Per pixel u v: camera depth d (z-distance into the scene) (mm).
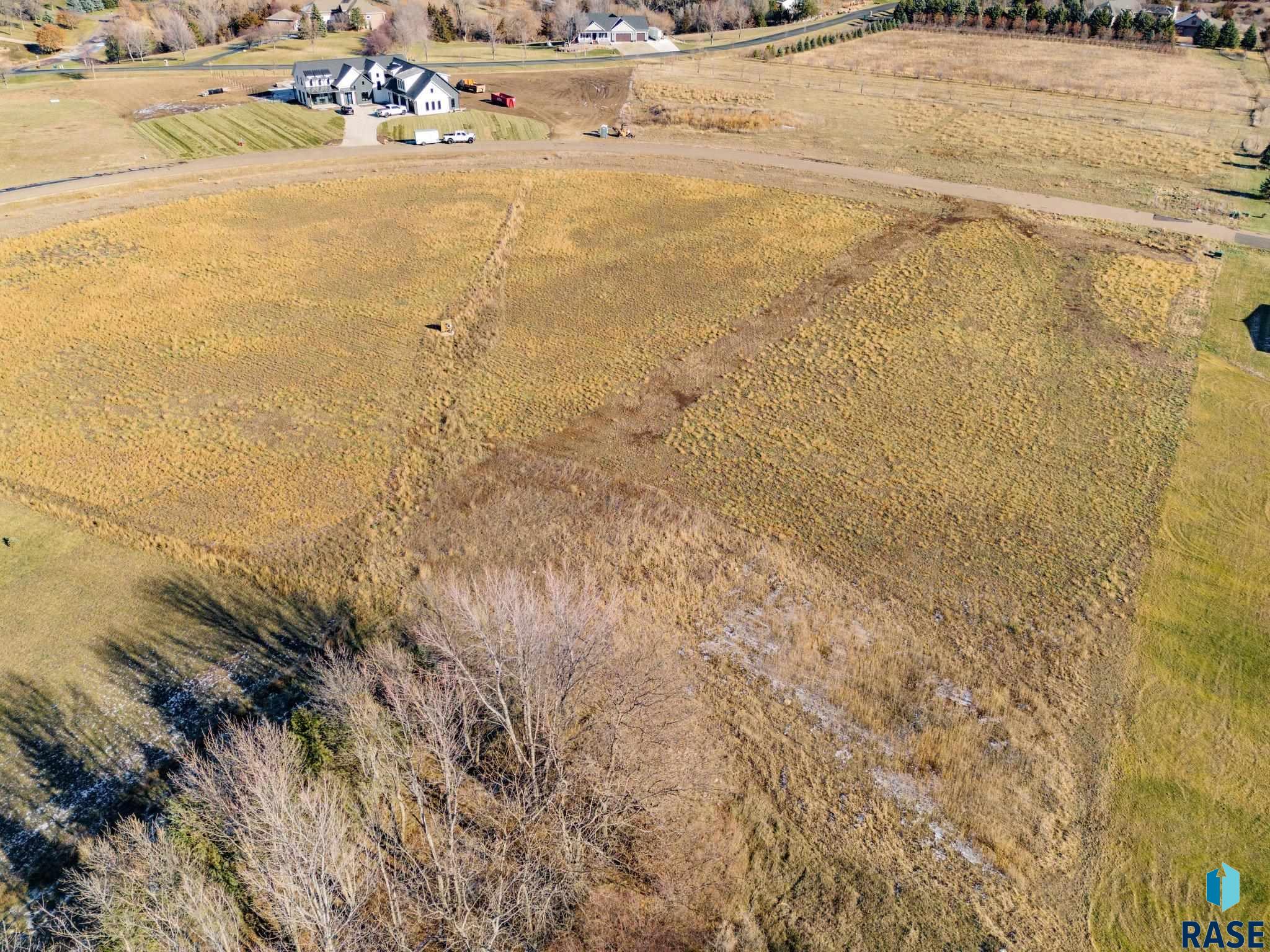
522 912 23922
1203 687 32750
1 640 34438
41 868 26438
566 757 28078
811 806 28562
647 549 39500
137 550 39406
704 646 34469
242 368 53000
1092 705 32062
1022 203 75312
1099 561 38719
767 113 98750
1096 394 50188
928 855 27188
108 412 48750
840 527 40875
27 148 86062
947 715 31656
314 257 66875
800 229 71062
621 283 63188
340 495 43094
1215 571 38031
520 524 41125
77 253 66250
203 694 32281
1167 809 28391
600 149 89000
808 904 25906
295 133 92375
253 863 20891
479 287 62500
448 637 28641
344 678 28906
